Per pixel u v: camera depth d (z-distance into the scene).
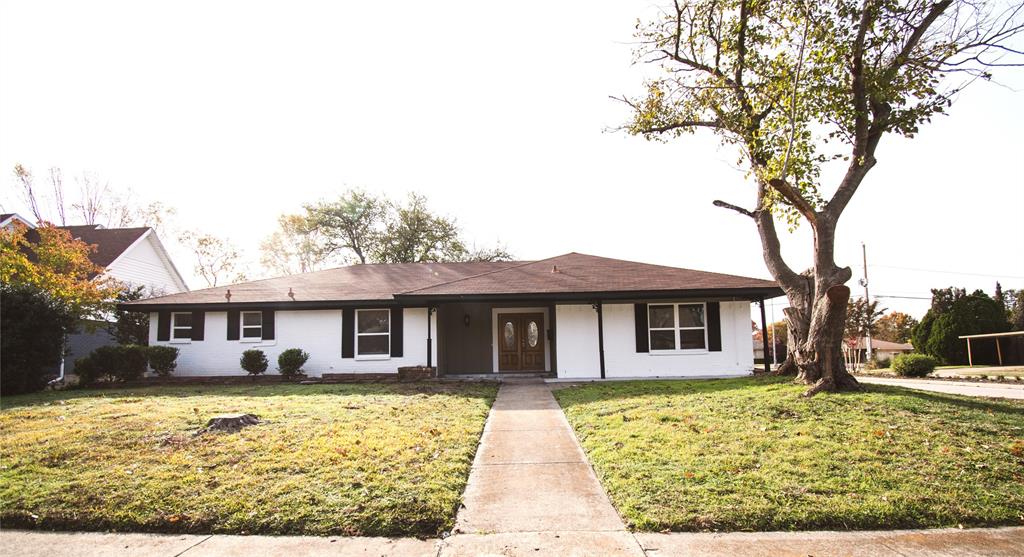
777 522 4.39
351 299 16.27
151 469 5.66
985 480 5.20
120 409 9.23
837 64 9.77
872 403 8.11
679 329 15.94
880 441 6.36
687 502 4.74
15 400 10.93
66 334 14.48
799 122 9.70
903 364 19.38
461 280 16.48
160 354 15.40
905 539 4.18
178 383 14.97
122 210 36.47
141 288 20.67
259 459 5.97
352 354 16.50
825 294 9.45
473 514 4.75
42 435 7.03
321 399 10.73
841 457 5.83
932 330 28.61
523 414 9.45
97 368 14.01
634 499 4.86
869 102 9.68
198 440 6.80
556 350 15.88
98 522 4.52
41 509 4.70
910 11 9.28
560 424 8.55
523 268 18.02
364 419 8.28
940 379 17.58
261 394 11.96
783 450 6.13
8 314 12.53
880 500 4.72
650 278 16.08
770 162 9.55
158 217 37.28
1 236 15.40
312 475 5.45
